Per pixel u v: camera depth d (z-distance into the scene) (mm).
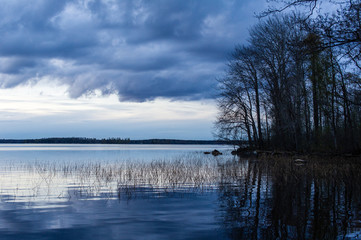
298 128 29281
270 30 30266
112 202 11055
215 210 9742
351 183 14875
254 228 7832
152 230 7723
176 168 20688
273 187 13984
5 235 7395
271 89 32344
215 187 14125
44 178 17438
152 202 10984
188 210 9766
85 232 7609
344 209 9703
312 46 9125
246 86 38375
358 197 11609
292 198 11500
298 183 15039
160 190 13445
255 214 9195
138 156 42250
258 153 36750
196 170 20188
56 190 13602
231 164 25266
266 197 11734
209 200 11281
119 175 18531
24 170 21562
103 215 9219
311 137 28969
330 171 17875
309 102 28641
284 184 14828
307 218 8719
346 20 8305
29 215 9227
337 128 27000
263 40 31359
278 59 29906
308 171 18859
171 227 7980
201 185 14703
